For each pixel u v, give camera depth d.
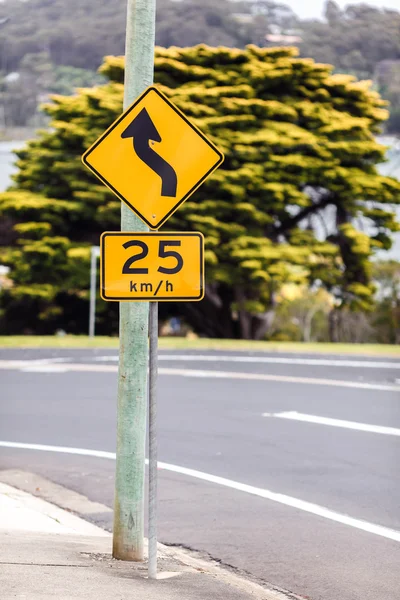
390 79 132.62
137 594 8.82
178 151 9.81
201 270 9.70
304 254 52.66
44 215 53.84
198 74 52.84
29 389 26.52
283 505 14.19
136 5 10.19
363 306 57.25
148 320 10.27
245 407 23.53
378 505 14.12
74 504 14.42
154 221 9.80
